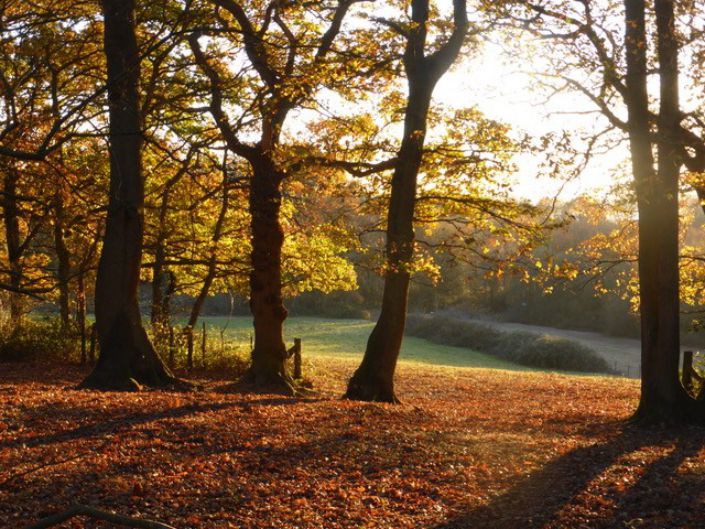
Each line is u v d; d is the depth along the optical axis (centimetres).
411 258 1769
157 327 2330
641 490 931
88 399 1344
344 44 1744
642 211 1505
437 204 1955
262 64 1603
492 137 1797
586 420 1544
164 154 2184
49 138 1049
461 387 2602
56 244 2538
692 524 809
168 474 920
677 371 1476
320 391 2144
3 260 2692
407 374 3008
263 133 1825
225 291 2950
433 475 978
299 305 7056
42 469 906
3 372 1916
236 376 2247
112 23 1561
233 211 2575
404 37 1775
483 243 1878
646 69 1447
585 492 920
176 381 1697
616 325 5397
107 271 1625
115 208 1617
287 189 2266
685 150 1531
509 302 6650
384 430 1234
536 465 1046
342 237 1973
